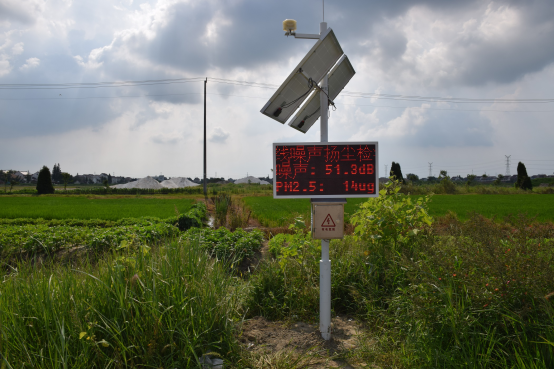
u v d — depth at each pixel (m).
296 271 5.35
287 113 4.84
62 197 47.84
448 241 5.24
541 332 3.29
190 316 3.43
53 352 3.04
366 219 5.97
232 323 3.75
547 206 23.56
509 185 79.44
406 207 6.36
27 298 3.54
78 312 3.26
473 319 3.55
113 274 3.75
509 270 3.66
